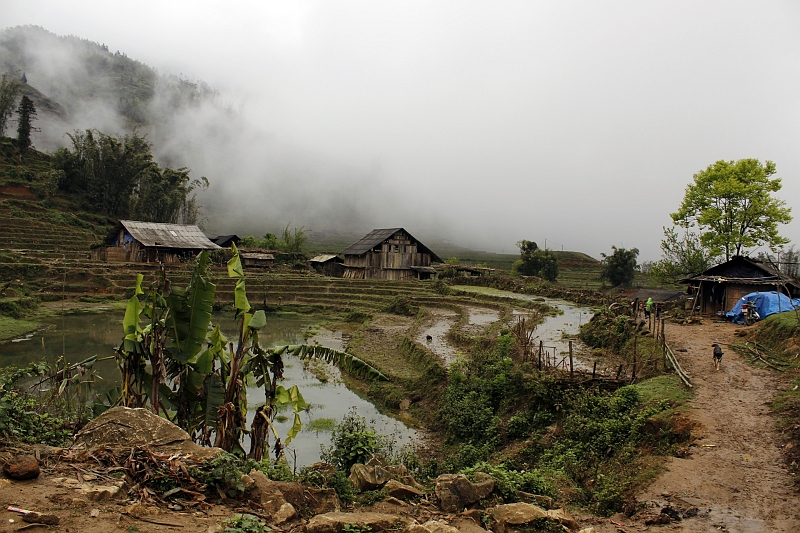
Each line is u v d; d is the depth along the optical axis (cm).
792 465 1204
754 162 4122
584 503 1245
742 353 2245
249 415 2277
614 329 2833
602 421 1641
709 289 3588
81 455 827
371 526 801
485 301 5238
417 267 7681
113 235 7025
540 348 2177
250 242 9419
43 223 7606
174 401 1316
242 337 1315
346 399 2652
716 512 1041
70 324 4284
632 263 7438
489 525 901
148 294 1261
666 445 1424
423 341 3456
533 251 8344
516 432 1867
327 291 6450
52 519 616
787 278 3105
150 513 698
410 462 1631
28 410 1212
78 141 9200
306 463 1784
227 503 796
